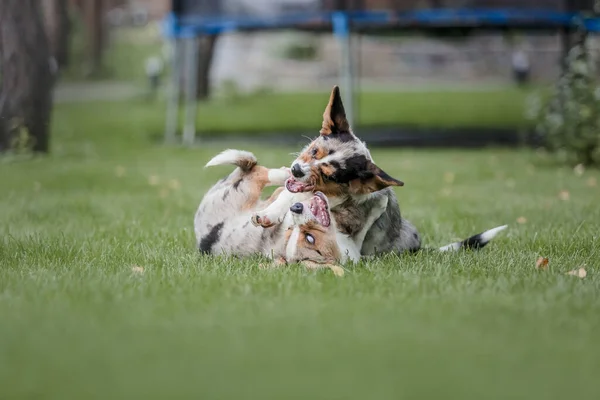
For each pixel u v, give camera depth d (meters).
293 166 8.85
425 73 58.38
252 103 41.97
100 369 5.70
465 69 58.06
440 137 28.72
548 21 24.78
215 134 29.88
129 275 8.73
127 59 57.62
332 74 57.09
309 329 6.58
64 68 51.94
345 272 8.59
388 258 9.46
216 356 5.96
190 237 11.43
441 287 8.07
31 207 14.75
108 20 62.66
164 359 5.89
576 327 6.73
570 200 15.37
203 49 41.16
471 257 9.69
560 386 5.41
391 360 5.87
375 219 9.35
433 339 6.36
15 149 22.78
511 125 32.12
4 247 10.66
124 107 39.88
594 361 5.88
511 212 13.91
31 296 7.73
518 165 21.41
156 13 67.12
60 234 11.79
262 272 8.67
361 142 9.07
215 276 8.51
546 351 6.09
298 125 32.69
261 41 57.94
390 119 34.84
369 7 25.08
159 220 13.28
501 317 6.96
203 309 7.23
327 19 25.17
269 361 5.85
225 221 9.66
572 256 10.06
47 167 20.83
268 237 9.33
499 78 57.62
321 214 8.80
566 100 21.53
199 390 5.30
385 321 6.84
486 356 5.97
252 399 5.16
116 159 23.08
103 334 6.48
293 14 25.55
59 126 32.22
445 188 17.19
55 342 6.29
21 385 5.41
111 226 12.66
